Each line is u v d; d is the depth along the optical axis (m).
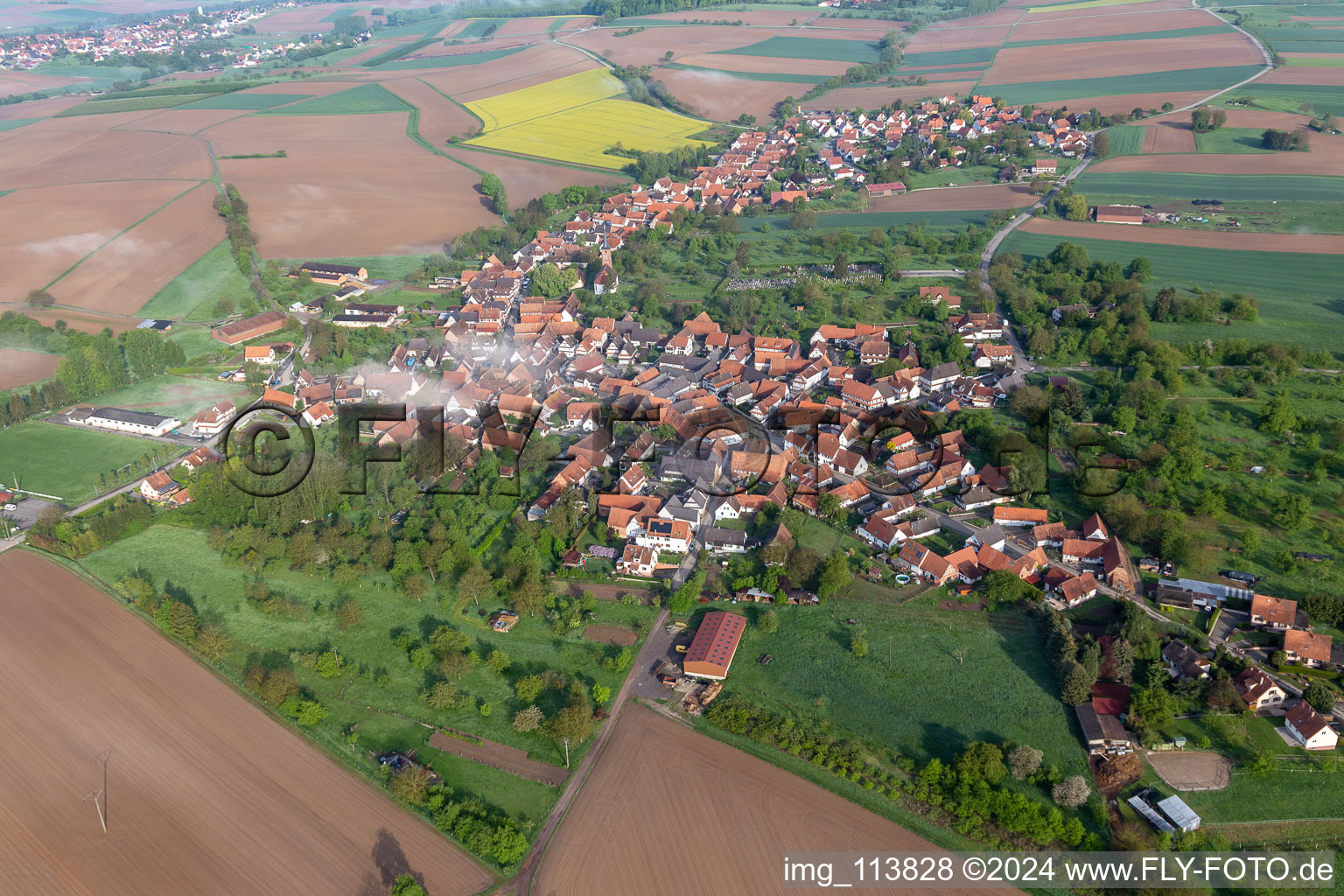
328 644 147.50
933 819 114.19
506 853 108.81
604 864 109.12
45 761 125.31
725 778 121.00
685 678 138.38
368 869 109.44
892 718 129.25
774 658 142.00
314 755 126.44
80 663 143.75
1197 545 156.62
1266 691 126.56
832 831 112.94
